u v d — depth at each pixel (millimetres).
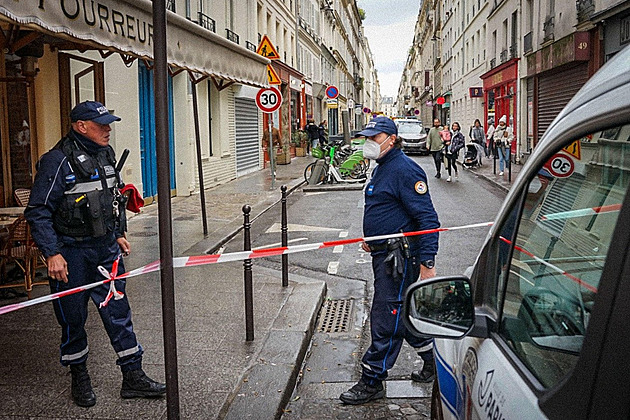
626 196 1564
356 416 4562
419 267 4605
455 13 50781
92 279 4379
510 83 29281
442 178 21781
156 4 3410
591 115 1745
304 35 41094
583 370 1559
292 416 4594
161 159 3516
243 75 10492
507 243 2510
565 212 2076
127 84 13477
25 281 6938
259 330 5969
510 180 19375
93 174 4223
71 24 5250
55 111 9883
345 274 8742
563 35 20406
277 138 25047
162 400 4504
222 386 4758
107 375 4918
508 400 1910
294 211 14375
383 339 4660
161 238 3594
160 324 6148
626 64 1736
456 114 50531
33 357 5262
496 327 2406
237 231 11781
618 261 1510
